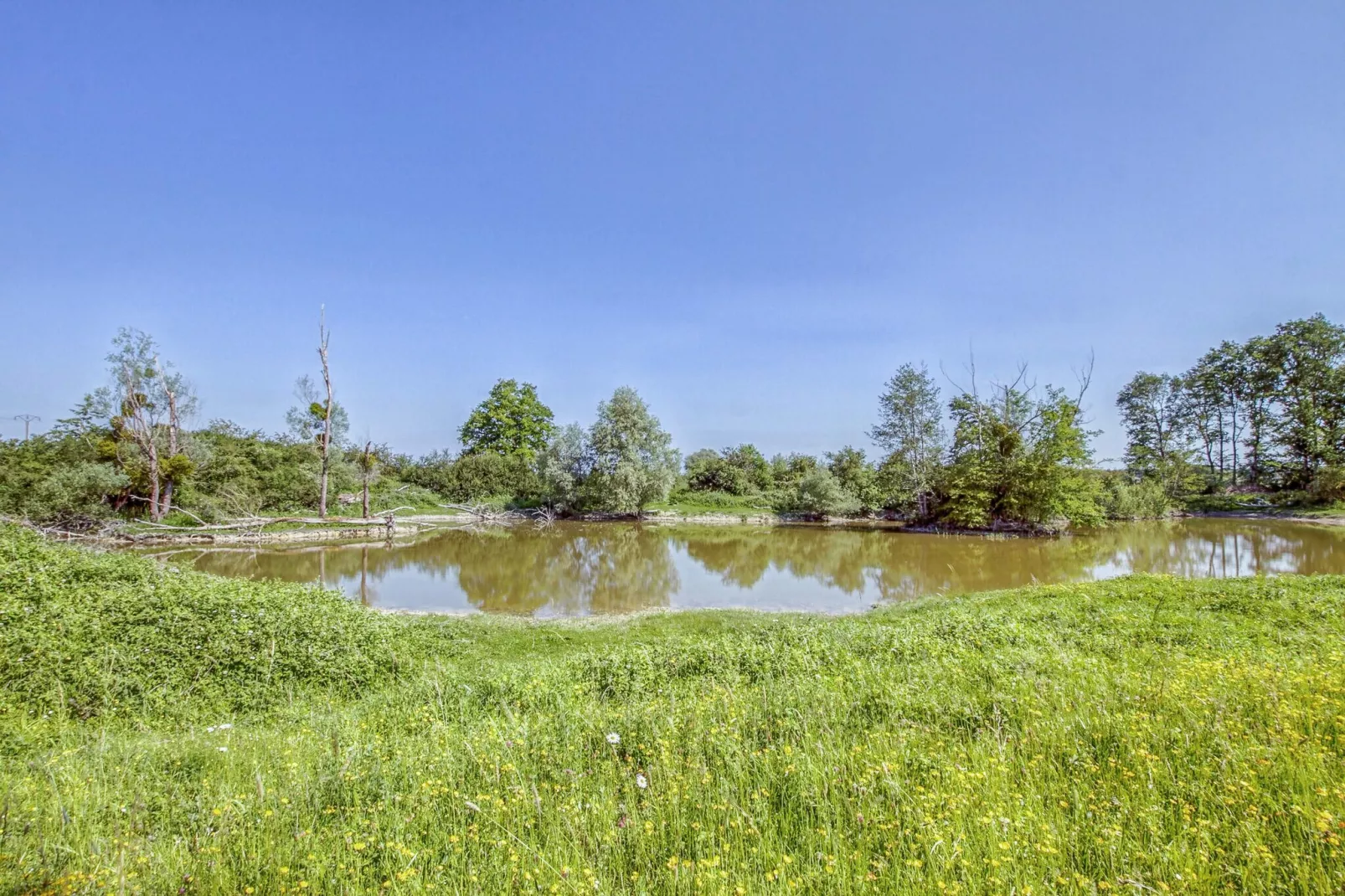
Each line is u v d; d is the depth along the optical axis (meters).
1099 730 5.04
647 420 48.72
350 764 5.08
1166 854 3.34
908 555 28.33
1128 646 9.08
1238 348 52.56
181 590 10.16
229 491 33.91
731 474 59.59
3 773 5.11
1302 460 47.78
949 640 9.80
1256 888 3.13
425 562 26.34
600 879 3.31
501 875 3.46
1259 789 3.91
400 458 55.88
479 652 11.66
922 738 5.16
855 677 7.45
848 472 50.56
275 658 8.98
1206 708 5.24
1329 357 47.19
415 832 4.00
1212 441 55.31
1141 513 43.09
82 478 28.36
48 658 7.80
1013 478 36.41
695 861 3.50
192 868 3.56
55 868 3.47
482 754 5.11
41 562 10.22
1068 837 3.61
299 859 3.69
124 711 7.48
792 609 17.58
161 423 32.84
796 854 3.49
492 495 51.84
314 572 23.50
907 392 43.94
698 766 4.69
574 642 12.97
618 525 45.31
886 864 3.36
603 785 4.51
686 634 13.54
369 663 9.62
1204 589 13.62
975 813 3.80
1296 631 9.96
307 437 42.47
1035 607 12.46
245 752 5.80
